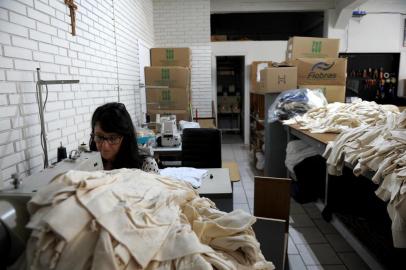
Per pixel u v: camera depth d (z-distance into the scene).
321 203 2.79
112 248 0.58
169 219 0.72
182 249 0.64
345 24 5.78
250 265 0.76
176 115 4.29
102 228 0.61
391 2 5.82
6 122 1.52
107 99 3.08
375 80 6.02
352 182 2.50
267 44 6.14
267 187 2.12
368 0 5.34
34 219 0.63
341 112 2.96
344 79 3.91
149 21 5.45
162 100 4.26
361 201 2.49
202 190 1.95
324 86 3.93
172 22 5.82
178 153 3.13
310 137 2.70
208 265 0.62
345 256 2.38
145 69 4.21
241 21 7.55
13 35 1.57
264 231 1.77
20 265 0.69
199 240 0.73
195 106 6.05
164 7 5.77
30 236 0.64
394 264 1.74
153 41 5.81
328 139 2.47
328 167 2.17
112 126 1.50
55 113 1.99
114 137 1.52
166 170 2.28
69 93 2.20
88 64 2.57
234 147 6.49
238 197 3.67
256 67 5.68
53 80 1.90
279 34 7.67
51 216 0.60
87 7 2.56
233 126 8.02
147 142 3.09
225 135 7.89
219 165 3.04
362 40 5.93
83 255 0.58
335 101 3.94
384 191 1.50
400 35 5.94
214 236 0.79
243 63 6.55
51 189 0.68
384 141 1.76
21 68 1.63
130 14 4.07
